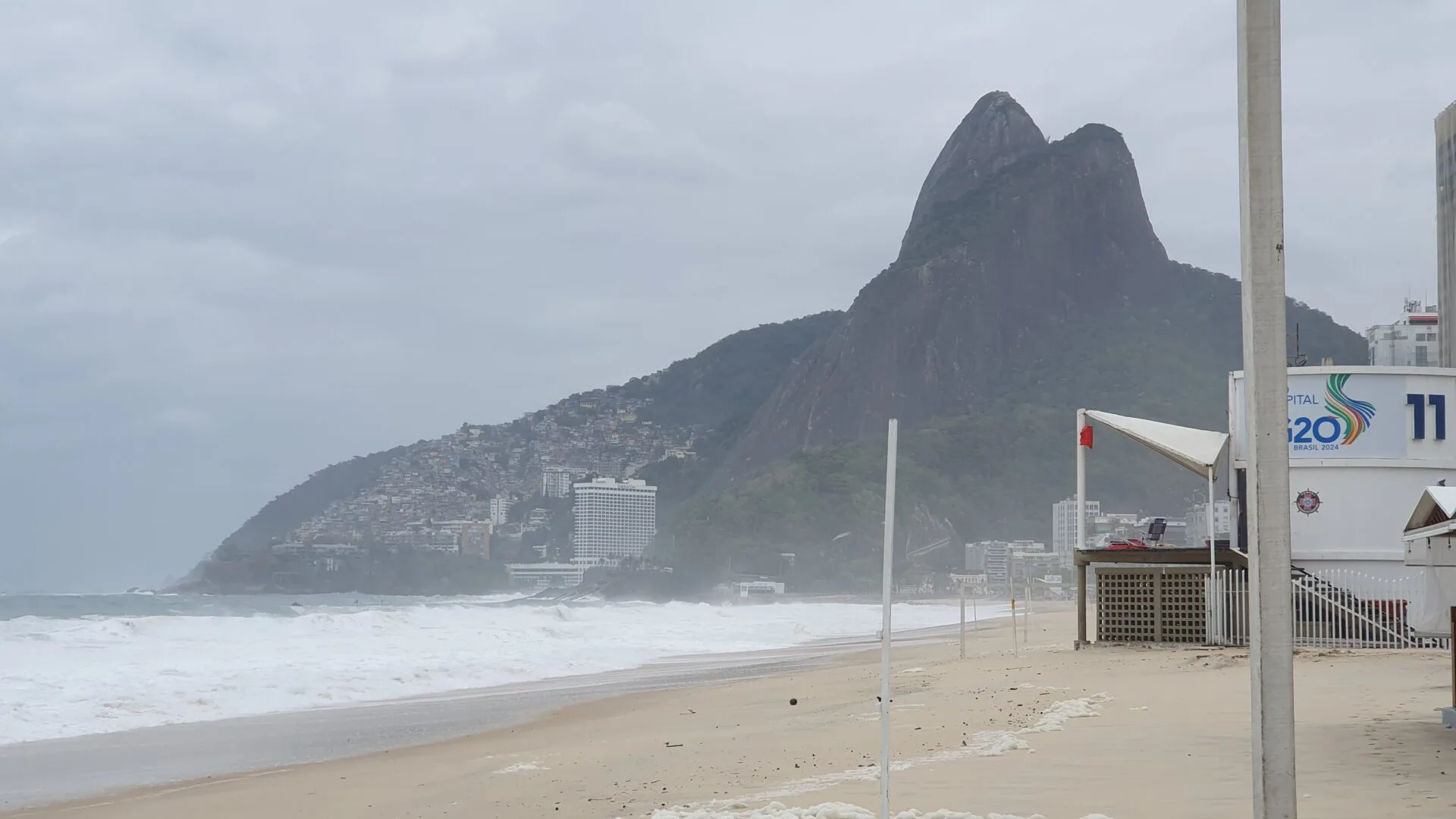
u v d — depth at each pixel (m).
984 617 88.31
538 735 16.97
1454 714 10.71
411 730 18.38
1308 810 7.52
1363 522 21.59
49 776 14.41
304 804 11.64
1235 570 21.97
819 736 13.51
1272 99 5.75
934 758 10.74
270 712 21.14
